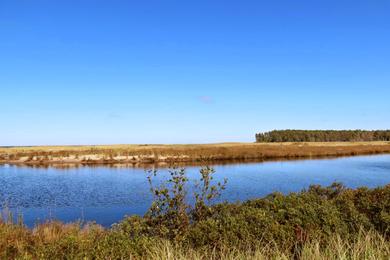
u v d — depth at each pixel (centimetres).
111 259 616
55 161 5688
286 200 888
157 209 879
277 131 16938
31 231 1156
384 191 939
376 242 589
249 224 748
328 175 3541
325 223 741
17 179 3556
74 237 686
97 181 3322
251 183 2962
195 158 5784
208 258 635
